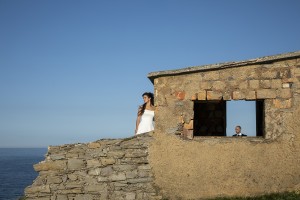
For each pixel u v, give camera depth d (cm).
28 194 834
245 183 817
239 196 812
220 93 855
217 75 861
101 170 843
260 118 955
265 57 836
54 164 846
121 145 858
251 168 821
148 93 952
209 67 852
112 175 840
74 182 838
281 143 824
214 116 1159
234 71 858
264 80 845
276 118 833
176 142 851
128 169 844
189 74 871
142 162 848
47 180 840
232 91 852
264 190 811
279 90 838
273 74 845
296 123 827
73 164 847
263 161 822
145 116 938
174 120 862
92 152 857
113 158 849
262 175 817
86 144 866
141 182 839
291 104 833
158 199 830
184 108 863
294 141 821
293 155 816
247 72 853
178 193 830
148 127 927
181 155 844
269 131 831
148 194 834
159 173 842
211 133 1156
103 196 831
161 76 881
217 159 832
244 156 827
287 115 830
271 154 822
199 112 1170
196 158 838
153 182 840
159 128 864
